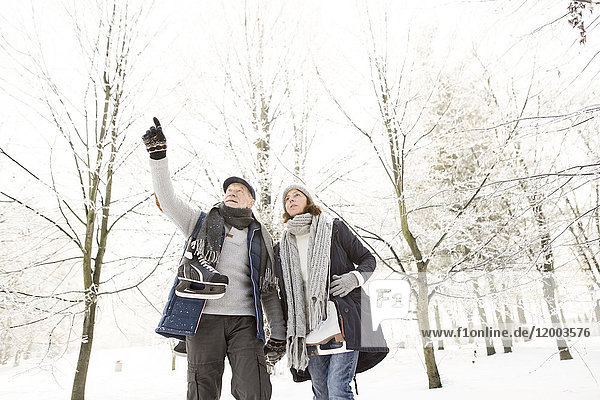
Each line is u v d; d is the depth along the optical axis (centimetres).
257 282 230
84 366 638
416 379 710
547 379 528
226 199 245
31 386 1004
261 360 217
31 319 671
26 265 704
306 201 281
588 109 261
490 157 651
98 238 714
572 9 251
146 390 919
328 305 236
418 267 636
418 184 810
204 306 210
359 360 259
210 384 208
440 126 764
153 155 220
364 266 245
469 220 596
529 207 335
